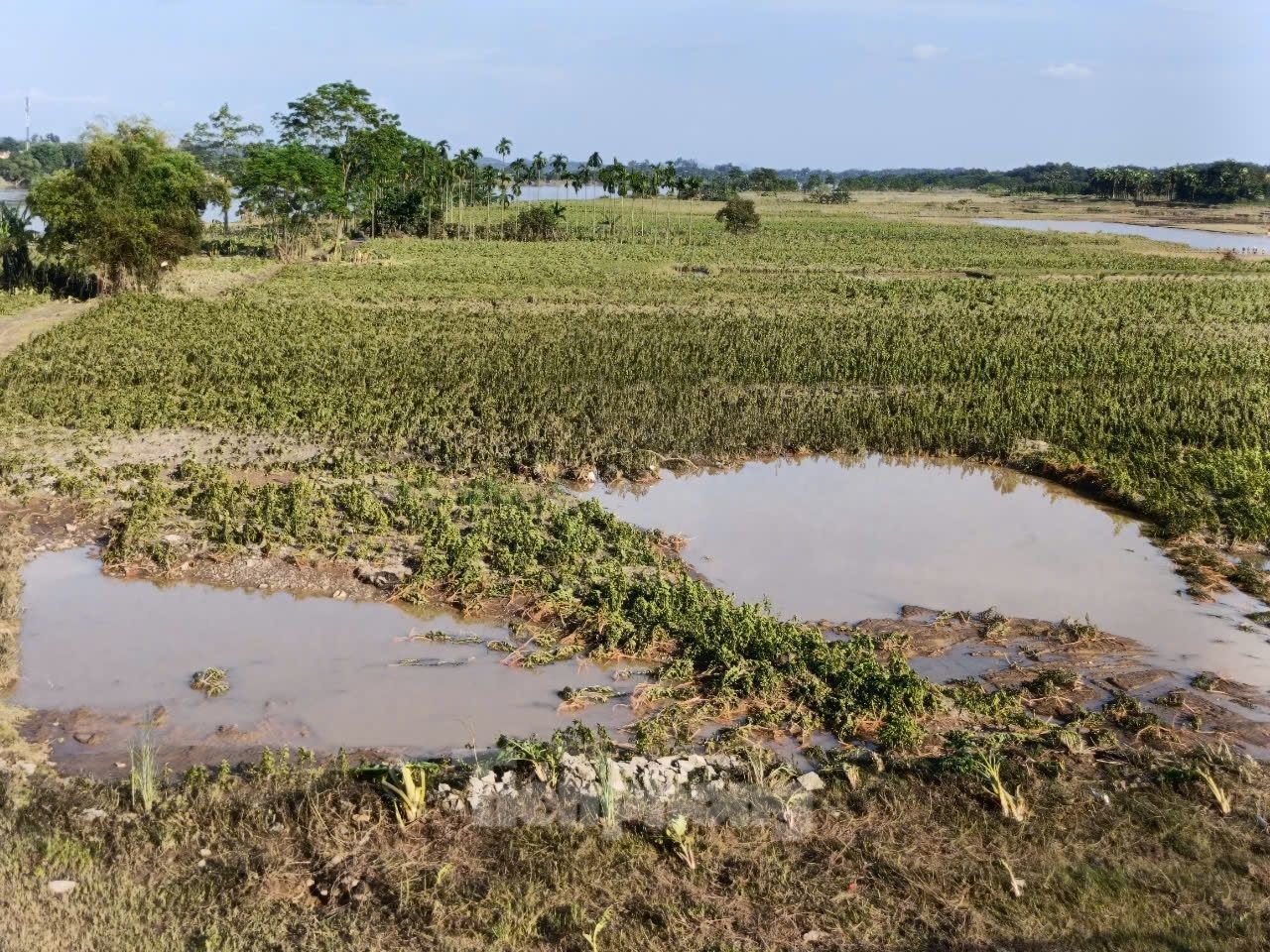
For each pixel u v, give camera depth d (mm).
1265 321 51000
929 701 16469
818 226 117688
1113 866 12688
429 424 31078
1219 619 20359
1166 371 39031
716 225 117125
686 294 58625
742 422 31812
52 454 27594
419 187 100875
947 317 50031
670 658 18109
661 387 36188
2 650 17469
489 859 12617
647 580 20469
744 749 15234
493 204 138375
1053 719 16578
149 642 18328
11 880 11734
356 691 16922
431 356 39531
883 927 11656
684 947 11273
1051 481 29141
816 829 13414
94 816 13102
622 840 13008
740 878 12336
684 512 25812
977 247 91938
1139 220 143875
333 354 39688
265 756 14344
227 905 11609
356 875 12219
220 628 18906
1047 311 52656
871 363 39219
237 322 45375
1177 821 13555
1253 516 24688
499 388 35312
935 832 13359
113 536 22172
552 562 21438
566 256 79875
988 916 11805
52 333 41219
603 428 31266
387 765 14320
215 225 100688
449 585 20266
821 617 20047
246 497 24766
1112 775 14703
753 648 17938
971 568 22734
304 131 85938
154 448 28578
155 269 52531
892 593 21312
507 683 17312
